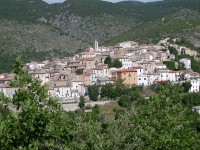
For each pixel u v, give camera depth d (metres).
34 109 14.37
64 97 128.25
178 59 170.50
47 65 180.62
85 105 110.00
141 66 151.38
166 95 30.81
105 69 148.12
